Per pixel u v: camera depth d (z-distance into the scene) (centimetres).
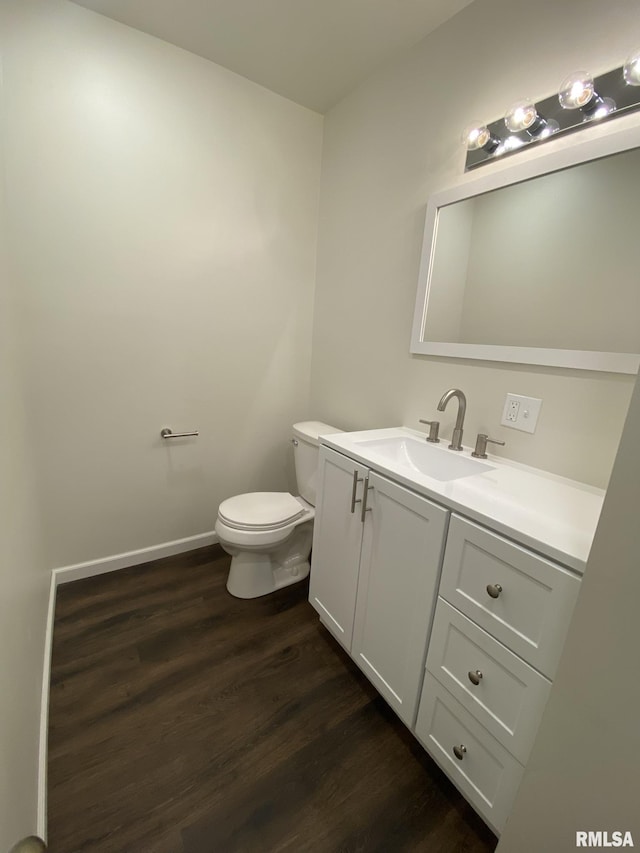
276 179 198
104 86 148
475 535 89
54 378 161
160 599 177
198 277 187
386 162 168
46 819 94
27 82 135
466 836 97
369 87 173
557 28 107
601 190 103
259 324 212
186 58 162
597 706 64
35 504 152
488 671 88
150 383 185
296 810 100
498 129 123
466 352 140
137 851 90
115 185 158
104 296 165
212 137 176
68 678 134
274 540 170
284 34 151
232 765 110
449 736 100
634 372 99
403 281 165
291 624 167
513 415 128
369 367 190
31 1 131
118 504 190
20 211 141
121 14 143
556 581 73
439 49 141
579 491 106
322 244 215
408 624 111
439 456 142
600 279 104
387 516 117
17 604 98
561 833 71
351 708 129
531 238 119
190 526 216
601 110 100
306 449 197
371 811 101
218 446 214
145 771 107
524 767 81
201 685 134
